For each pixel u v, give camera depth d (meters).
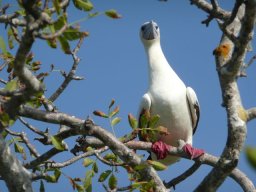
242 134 8.91
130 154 8.98
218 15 8.91
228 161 8.91
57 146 8.53
